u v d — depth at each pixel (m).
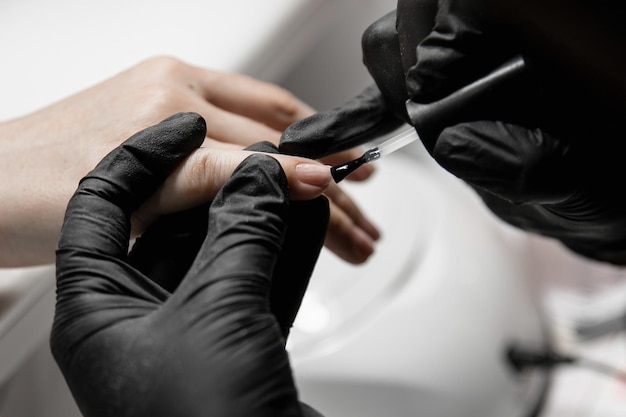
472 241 0.59
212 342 0.31
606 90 0.34
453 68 0.34
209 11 0.59
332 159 0.46
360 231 0.47
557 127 0.34
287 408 0.32
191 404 0.31
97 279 0.34
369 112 0.39
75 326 0.33
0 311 0.44
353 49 0.67
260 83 0.49
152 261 0.36
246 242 0.33
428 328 0.54
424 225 0.59
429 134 0.34
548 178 0.34
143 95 0.45
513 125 0.34
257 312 0.32
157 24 0.58
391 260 0.57
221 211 0.34
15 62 0.56
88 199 0.35
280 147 0.38
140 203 0.37
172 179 0.37
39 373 0.47
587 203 0.36
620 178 0.36
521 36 0.33
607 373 0.63
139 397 0.31
